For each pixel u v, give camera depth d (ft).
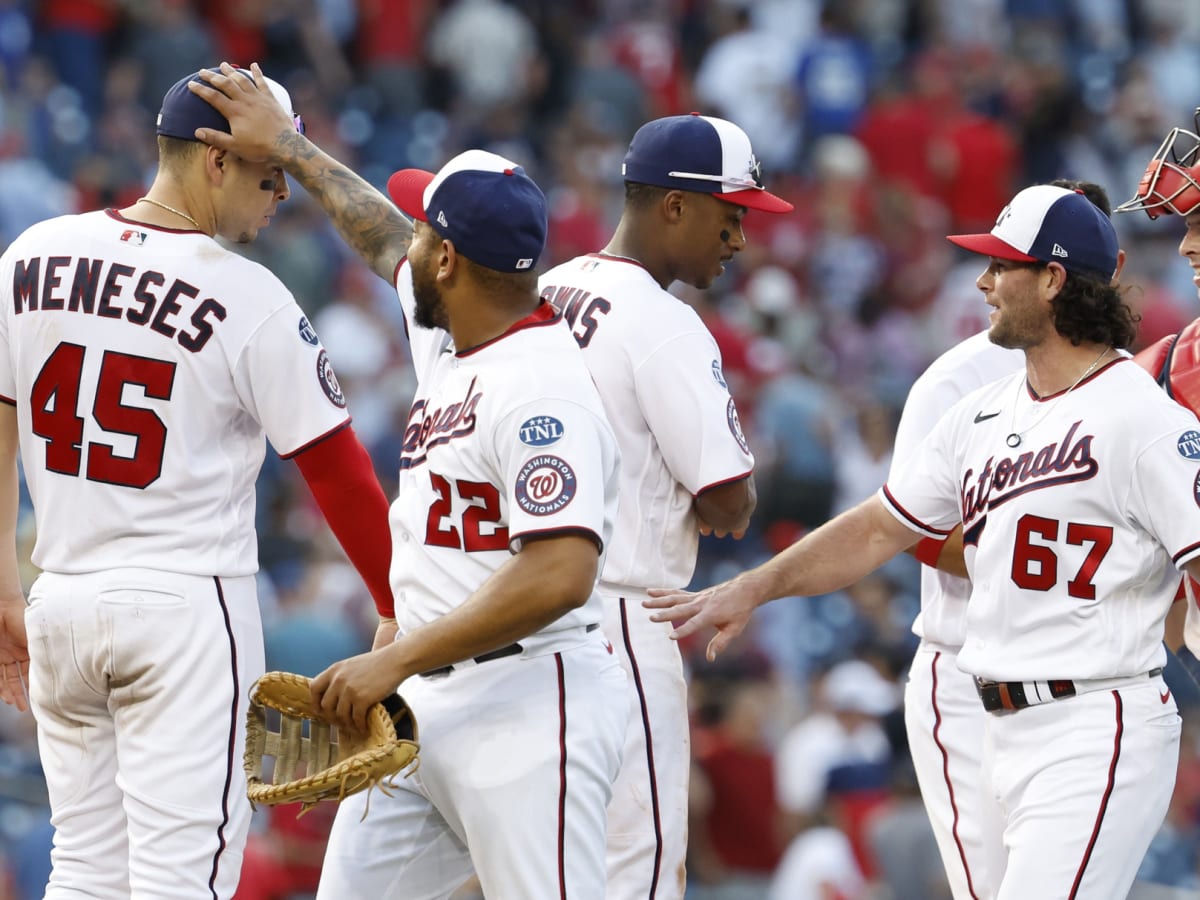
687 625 53.62
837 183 182.29
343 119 174.60
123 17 167.63
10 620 54.24
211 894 48.93
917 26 212.02
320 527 130.52
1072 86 213.25
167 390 48.21
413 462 46.98
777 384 150.00
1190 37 224.53
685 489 54.80
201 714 48.67
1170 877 115.44
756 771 116.98
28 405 49.08
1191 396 57.41
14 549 53.47
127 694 48.88
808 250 177.06
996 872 54.19
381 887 47.29
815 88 198.80
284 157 51.70
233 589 49.73
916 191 193.47
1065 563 49.88
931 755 60.59
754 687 119.75
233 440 49.80
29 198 146.00
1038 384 51.85
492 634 42.42
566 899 44.27
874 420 151.23
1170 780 50.39
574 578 42.37
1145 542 49.70
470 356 45.27
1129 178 204.23
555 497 42.63
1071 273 50.60
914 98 198.39
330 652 117.08
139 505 48.39
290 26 175.83
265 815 99.45
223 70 51.08
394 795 47.19
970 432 53.52
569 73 192.13
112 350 48.08
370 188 54.24
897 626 131.75
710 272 55.67
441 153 176.35
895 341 172.45
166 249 48.80
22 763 97.35
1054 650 49.98
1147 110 207.62
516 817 44.14
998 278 51.55
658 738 53.62
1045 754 49.98
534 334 45.03
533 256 45.09
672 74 195.83
